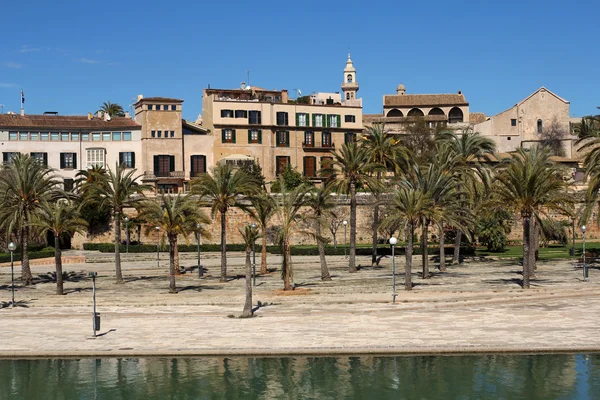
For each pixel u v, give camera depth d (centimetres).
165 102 11581
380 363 4009
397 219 6309
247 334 4553
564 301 5506
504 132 14938
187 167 11781
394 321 4866
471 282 6519
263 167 12238
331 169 7969
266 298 5812
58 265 6312
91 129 11444
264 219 7550
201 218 6806
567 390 3562
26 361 4175
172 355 4172
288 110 12469
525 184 5972
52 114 12769
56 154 11238
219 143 12012
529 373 3794
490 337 4322
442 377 3772
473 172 7919
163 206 6706
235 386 3722
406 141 12112
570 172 12031
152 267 8300
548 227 9594
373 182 7869
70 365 4094
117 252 7119
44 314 5372
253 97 13225
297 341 4322
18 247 9088
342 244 10244
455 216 6975
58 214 6300
